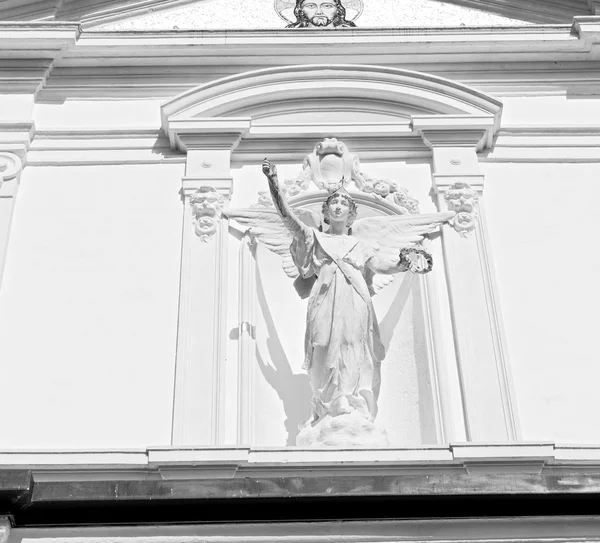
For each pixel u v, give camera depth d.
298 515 10.30
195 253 12.60
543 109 13.95
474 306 12.28
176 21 14.91
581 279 12.55
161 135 13.62
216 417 11.55
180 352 11.93
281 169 13.45
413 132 13.53
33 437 11.45
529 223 12.96
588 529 10.31
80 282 12.47
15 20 14.71
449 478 10.48
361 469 10.77
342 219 12.29
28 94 13.84
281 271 12.99
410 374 12.30
